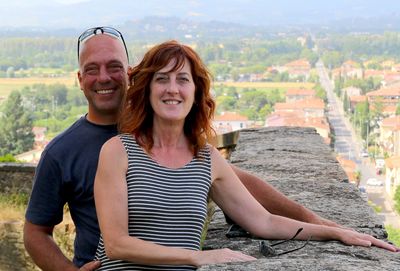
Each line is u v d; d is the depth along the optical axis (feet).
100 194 10.69
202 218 10.85
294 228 11.53
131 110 11.07
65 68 496.23
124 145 10.89
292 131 24.11
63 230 27.35
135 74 11.12
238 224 11.69
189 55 11.09
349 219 13.23
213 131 11.45
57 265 12.50
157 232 10.65
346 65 568.82
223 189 11.48
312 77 545.03
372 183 229.45
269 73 550.36
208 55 611.06
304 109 340.80
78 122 12.95
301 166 18.19
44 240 12.58
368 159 297.33
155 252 10.34
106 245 10.50
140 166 10.80
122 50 13.07
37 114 291.79
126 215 10.61
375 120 347.15
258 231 11.56
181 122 11.02
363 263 10.05
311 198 14.79
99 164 10.84
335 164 18.47
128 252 10.36
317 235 11.50
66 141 12.59
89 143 12.56
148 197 10.66
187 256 10.28
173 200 10.75
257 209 11.59
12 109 190.08
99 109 12.78
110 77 12.81
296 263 9.75
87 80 12.82
